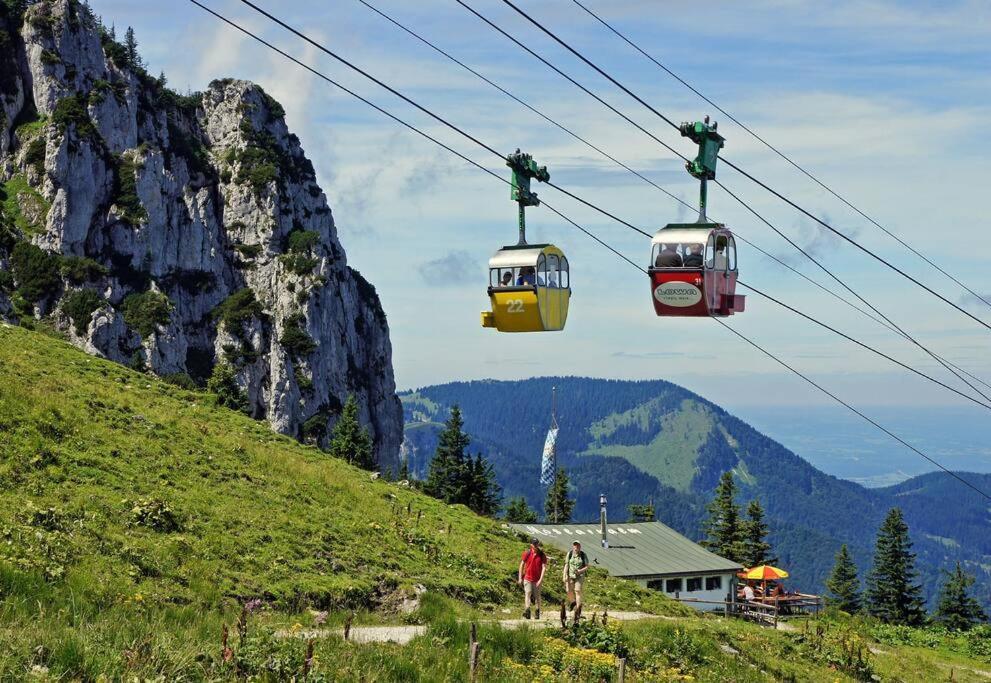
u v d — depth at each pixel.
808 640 51.47
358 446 184.75
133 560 34.84
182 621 27.20
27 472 40.31
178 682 20.47
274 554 41.25
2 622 21.34
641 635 39.03
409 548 48.84
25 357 56.28
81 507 38.44
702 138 34.28
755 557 156.38
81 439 45.69
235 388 182.38
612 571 90.62
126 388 58.00
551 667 30.64
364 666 24.64
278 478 52.00
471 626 31.20
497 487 171.00
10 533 32.22
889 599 150.75
